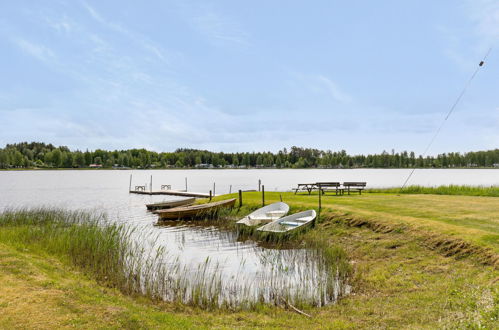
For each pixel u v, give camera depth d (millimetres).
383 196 24797
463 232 12047
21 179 97062
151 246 16047
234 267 12547
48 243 13617
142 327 6871
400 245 12664
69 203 38281
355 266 11578
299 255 13898
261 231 16719
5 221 21188
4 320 6699
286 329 7117
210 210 24391
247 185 70500
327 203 21453
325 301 8891
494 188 25578
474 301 7418
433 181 76688
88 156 175375
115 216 27031
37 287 8641
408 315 7375
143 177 113188
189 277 11188
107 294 8953
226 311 8406
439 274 9727
